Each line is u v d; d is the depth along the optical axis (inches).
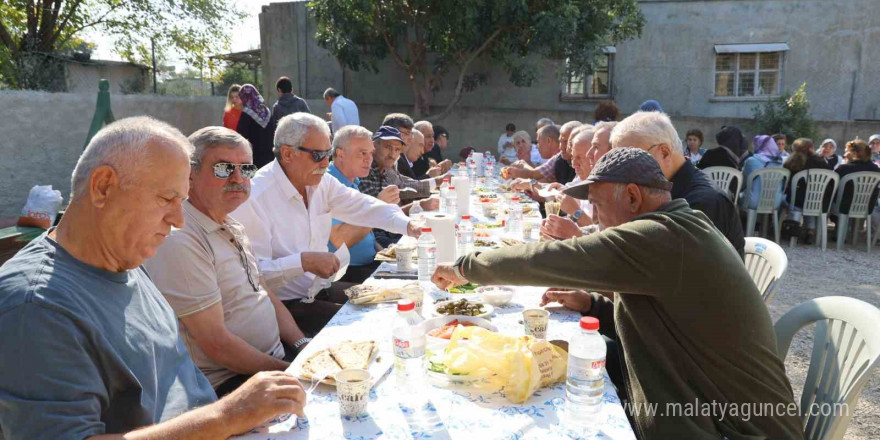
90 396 50.9
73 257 57.0
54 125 308.0
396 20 524.7
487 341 65.8
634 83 600.4
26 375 48.5
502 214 172.7
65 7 455.2
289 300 121.2
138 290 63.4
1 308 49.9
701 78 591.5
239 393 54.6
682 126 565.6
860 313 71.7
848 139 545.3
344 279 147.4
